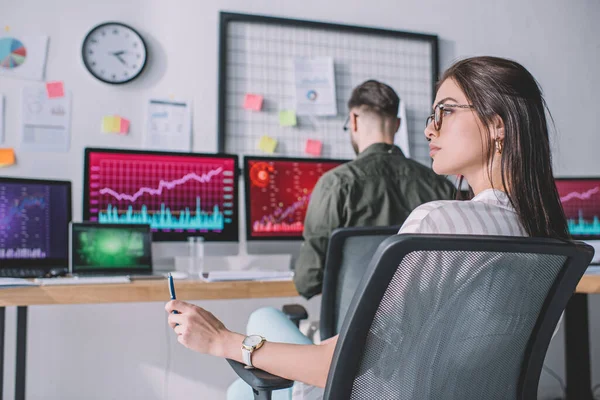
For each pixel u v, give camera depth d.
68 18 2.36
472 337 0.71
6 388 2.24
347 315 0.65
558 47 3.03
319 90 2.64
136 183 2.18
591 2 3.06
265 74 2.59
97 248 2.01
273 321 1.12
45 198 2.06
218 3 2.55
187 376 2.47
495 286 0.69
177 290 1.67
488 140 0.77
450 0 2.88
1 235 1.98
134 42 2.42
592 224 2.49
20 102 2.29
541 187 0.75
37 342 2.29
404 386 0.70
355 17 2.73
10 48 2.29
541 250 0.65
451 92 0.81
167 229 2.20
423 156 2.79
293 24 2.62
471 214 0.71
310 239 1.67
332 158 2.61
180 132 2.47
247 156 2.33
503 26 2.96
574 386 2.40
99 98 2.38
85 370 2.34
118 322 2.40
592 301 2.97
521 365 0.78
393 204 1.68
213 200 2.28
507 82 0.76
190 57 2.51
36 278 1.76
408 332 0.67
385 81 2.76
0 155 2.24
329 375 0.68
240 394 1.11
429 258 0.64
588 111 3.03
